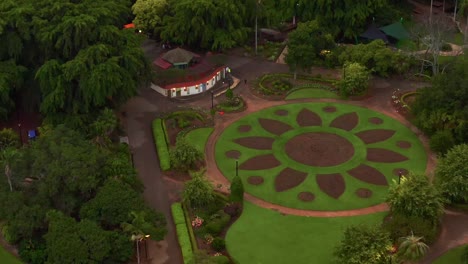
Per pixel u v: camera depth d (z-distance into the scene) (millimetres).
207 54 133000
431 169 91938
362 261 66500
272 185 89438
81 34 96500
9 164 78875
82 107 97125
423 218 75625
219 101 114812
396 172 91625
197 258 69250
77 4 101625
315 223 80812
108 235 70938
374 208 83688
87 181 76875
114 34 100438
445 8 153750
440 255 73750
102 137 92688
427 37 120312
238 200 84000
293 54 117750
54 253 68375
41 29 97000
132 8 136625
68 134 84438
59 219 71875
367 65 119625
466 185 79688
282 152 98062
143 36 118125
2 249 75812
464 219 80312
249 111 111312
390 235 73000
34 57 101812
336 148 98688
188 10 126375
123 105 112688
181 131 104312
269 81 121875
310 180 90438
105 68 94250
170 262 74438
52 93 94625
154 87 118062
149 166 94750
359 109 110875
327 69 125688
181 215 82062
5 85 94438
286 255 74750
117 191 75375
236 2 128750
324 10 134000
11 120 105438
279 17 138625
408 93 114250
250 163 95250
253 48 136125
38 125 104438
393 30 134625
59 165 77500
